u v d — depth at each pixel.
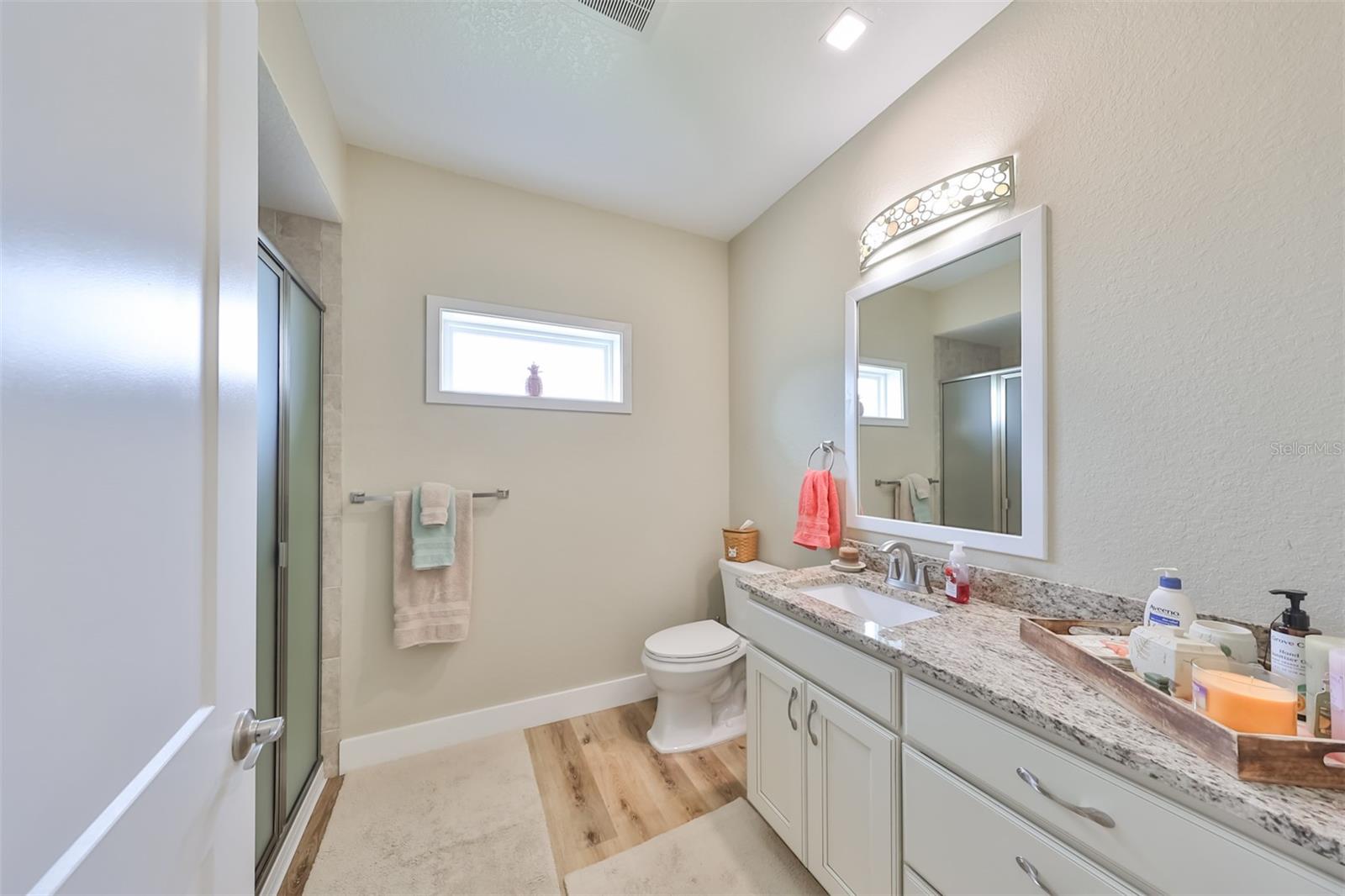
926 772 0.90
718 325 2.51
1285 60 0.80
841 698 1.12
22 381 0.30
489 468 1.97
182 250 0.49
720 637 1.97
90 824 0.34
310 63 1.35
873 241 1.61
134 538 0.40
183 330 0.49
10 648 0.28
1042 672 0.84
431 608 1.80
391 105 1.58
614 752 1.82
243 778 0.60
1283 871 0.51
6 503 0.28
